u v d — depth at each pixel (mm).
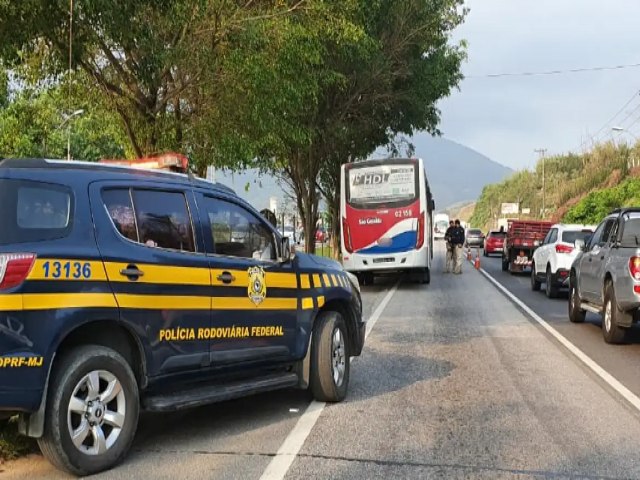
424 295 18688
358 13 18875
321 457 5418
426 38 26812
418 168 20984
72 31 9000
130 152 16078
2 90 12508
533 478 4996
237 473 5031
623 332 10586
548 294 17797
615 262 10656
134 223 5367
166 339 5379
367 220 21031
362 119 29594
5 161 4809
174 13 11141
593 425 6340
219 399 5824
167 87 13938
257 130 14602
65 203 4949
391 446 5707
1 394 4379
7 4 7773
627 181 43594
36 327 4535
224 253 6133
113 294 4996
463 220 166625
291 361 6707
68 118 15234
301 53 14531
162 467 5145
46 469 5043
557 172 90250
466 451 5586
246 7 13789
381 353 9953
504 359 9508
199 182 6125
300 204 31844
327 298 7148
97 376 4938
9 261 4469
